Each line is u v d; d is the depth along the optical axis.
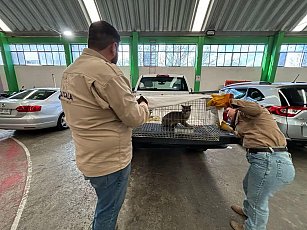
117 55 1.06
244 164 2.91
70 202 1.93
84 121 0.92
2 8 8.77
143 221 1.68
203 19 9.20
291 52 10.75
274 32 9.97
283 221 1.70
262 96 3.21
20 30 10.38
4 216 1.72
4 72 11.74
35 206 1.86
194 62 11.31
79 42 10.86
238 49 10.98
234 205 1.86
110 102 0.87
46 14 9.09
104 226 1.16
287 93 2.94
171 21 9.29
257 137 1.33
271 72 10.53
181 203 1.94
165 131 2.26
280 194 2.12
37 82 11.98
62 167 2.75
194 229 1.59
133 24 9.56
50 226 1.60
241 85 3.91
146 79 3.67
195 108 2.37
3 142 3.83
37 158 3.06
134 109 0.93
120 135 1.00
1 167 2.74
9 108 3.86
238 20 9.13
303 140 2.82
